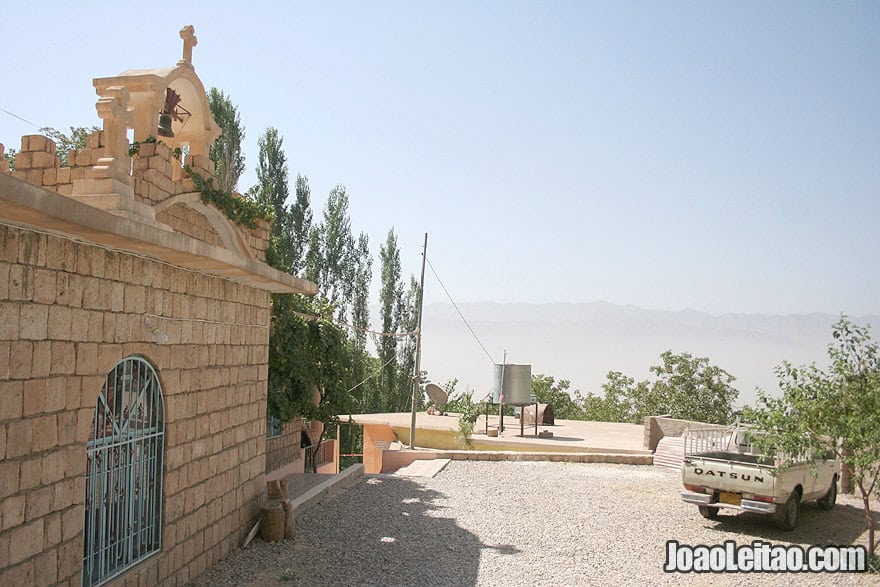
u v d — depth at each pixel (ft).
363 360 115.34
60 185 24.38
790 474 38.22
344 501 43.60
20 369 17.48
